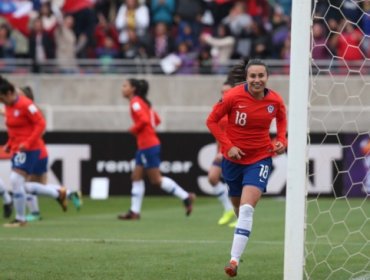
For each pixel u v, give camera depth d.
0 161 44.19
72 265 22.67
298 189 18.50
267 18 54.62
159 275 21.28
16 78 51.03
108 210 40.06
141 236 29.48
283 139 21.36
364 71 50.16
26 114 32.41
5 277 20.75
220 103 21.11
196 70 52.62
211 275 21.38
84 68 53.62
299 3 18.50
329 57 50.16
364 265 23.33
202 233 30.62
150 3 55.09
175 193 36.25
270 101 21.09
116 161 44.75
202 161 44.62
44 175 35.47
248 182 21.00
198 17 54.94
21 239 28.25
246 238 20.59
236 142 21.25
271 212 38.19
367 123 47.56
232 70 25.28
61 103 51.44
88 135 44.72
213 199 44.28
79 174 44.69
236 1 55.19
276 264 23.17
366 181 43.91
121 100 51.56
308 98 18.55
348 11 49.91
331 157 43.84
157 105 51.19
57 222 34.66
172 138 44.69
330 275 21.61
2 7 54.03
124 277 20.95
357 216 36.28
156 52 53.66
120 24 54.84
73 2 54.38
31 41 52.81
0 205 42.41
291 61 18.62
